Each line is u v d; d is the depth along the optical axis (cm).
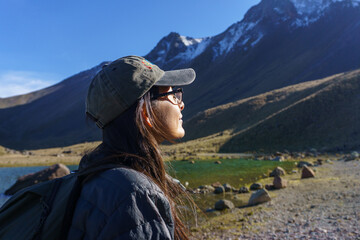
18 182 2564
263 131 8075
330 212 1027
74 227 80
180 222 105
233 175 2753
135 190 77
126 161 90
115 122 97
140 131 93
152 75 100
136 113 95
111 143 96
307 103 8431
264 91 18338
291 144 7094
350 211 998
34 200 93
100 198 78
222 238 877
